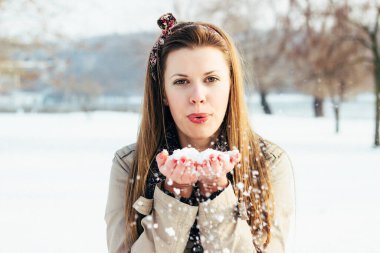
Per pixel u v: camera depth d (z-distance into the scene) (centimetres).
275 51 2506
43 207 578
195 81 153
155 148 169
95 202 602
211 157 143
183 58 153
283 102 3772
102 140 1459
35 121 2517
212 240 148
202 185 154
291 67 2433
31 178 786
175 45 155
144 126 171
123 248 165
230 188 151
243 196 161
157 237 150
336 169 888
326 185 718
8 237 450
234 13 2341
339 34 1702
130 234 163
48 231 471
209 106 154
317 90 2067
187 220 149
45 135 1653
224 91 157
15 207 578
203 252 155
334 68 1792
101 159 1027
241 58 182
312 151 1169
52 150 1200
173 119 172
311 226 478
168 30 168
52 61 2272
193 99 152
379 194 642
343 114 3238
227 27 2303
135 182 166
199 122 154
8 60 2003
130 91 6034
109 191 176
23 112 4188
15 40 1845
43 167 918
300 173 841
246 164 164
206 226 149
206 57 153
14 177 797
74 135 1647
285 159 173
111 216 172
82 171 860
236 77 164
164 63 158
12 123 2359
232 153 146
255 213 160
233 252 148
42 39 1842
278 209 165
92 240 436
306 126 2000
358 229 460
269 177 165
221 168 144
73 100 5381
